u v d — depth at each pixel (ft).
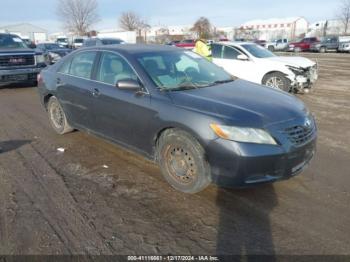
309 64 30.50
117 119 13.76
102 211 10.79
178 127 11.29
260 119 10.49
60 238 9.40
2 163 14.69
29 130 19.72
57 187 12.41
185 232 9.71
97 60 15.17
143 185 12.57
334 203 11.18
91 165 14.43
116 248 9.01
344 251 8.82
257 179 10.41
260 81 30.63
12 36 38.58
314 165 14.32
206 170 11.00
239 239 9.38
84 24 165.68
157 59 14.03
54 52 55.36
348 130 19.67
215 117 10.57
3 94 32.91
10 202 11.30
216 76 14.82
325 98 29.89
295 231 9.70
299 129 10.93
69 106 16.81
